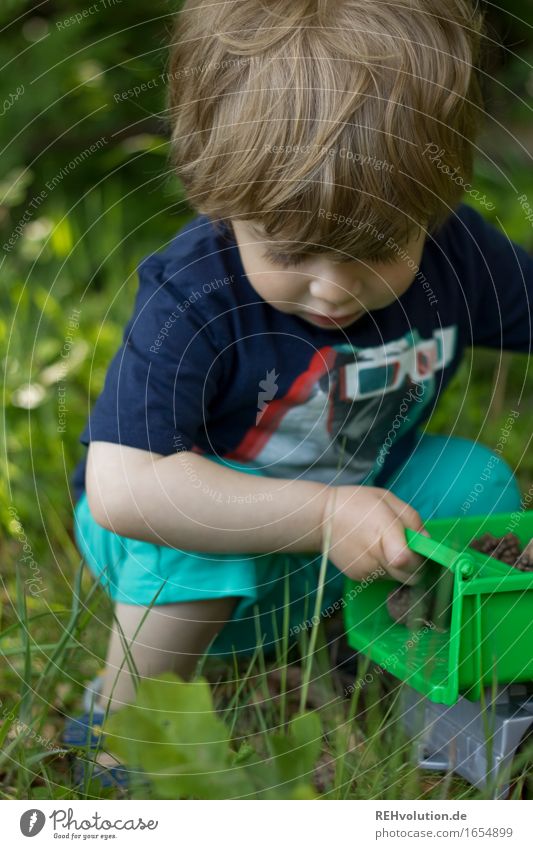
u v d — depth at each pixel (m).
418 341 1.30
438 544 0.99
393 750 0.96
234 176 1.03
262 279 1.10
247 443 1.27
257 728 1.09
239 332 1.18
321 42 1.02
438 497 1.33
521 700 0.98
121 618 1.19
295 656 1.26
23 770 0.92
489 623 0.92
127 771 0.93
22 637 1.09
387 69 1.02
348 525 1.09
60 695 1.16
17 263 2.20
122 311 1.98
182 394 1.15
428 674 0.94
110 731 0.90
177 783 0.88
